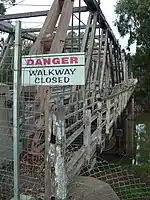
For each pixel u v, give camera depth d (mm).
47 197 3342
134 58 35375
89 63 11180
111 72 18781
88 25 11977
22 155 3848
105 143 9234
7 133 4305
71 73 3359
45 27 6855
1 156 4141
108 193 3791
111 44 17875
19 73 3182
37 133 3941
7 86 4355
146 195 6262
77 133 6406
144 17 32312
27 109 4094
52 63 3400
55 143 3289
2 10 22344
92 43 11680
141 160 13391
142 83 35250
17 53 3156
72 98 7648
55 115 3279
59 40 6934
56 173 3303
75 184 3812
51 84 3420
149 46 33625
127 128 16594
